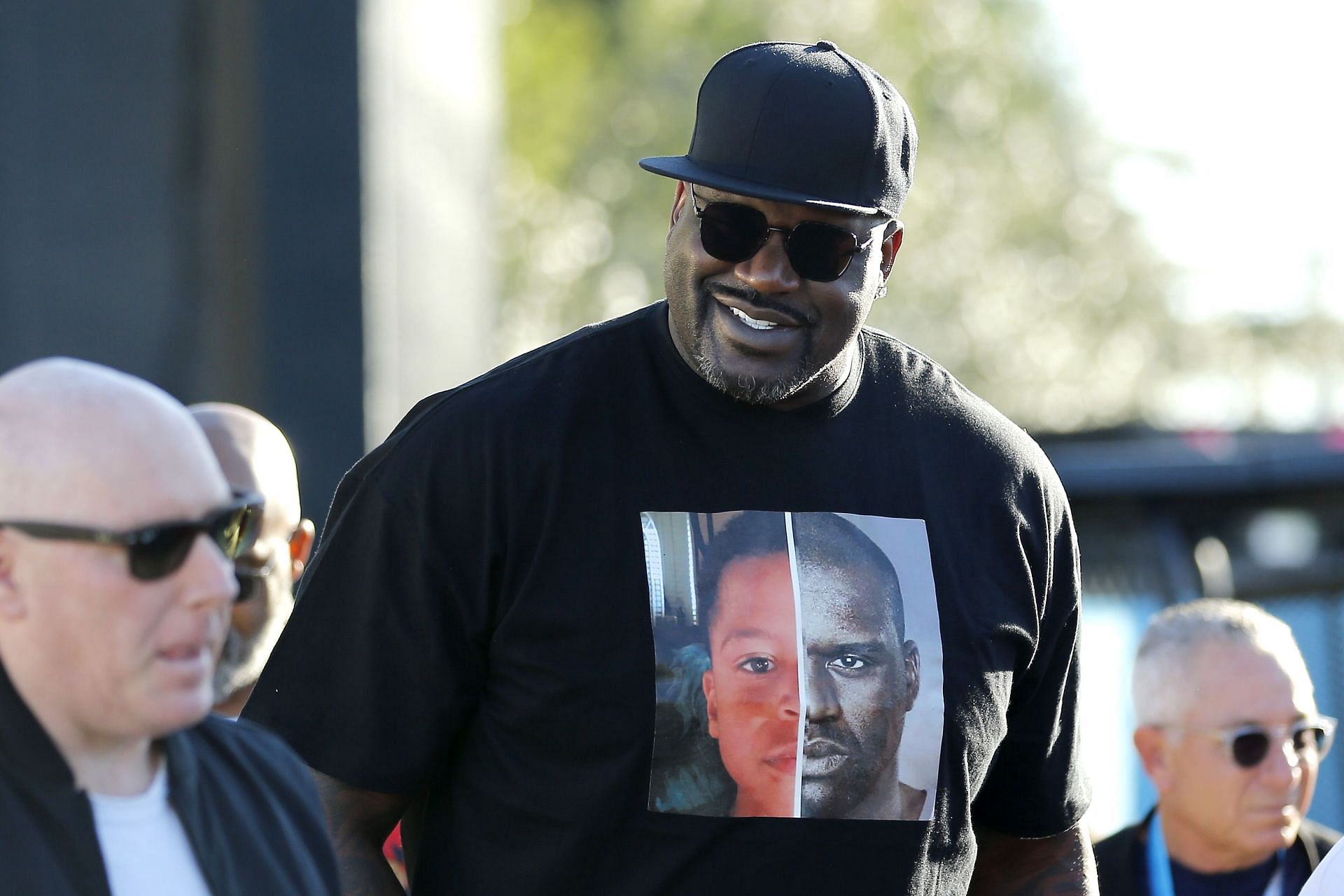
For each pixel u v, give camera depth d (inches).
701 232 177.3
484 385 182.1
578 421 179.8
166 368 463.2
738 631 177.2
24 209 464.4
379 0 470.0
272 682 180.7
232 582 125.5
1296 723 251.6
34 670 120.4
